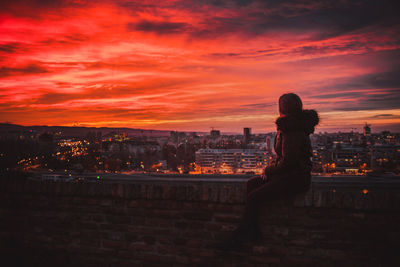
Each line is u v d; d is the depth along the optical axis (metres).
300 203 3.76
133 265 4.34
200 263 4.09
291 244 3.79
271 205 3.86
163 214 4.28
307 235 3.76
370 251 3.61
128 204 4.42
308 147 3.62
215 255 4.05
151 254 4.28
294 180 3.61
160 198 4.27
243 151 193.25
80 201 4.61
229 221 4.03
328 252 3.70
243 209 3.99
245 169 189.62
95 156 115.31
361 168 138.62
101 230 4.50
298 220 3.79
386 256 3.57
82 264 4.54
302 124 3.52
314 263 3.72
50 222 4.71
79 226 4.59
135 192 4.37
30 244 4.77
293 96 3.69
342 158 157.62
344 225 3.68
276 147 3.78
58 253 4.64
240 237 3.76
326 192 3.72
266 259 3.85
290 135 3.54
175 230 4.22
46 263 4.66
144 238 4.33
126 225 4.41
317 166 149.25
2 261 4.81
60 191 4.67
